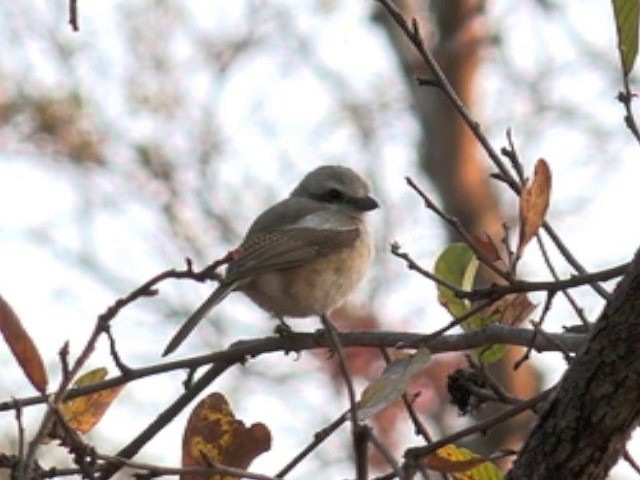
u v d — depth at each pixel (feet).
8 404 26.27
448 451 29.22
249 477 24.53
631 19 27.86
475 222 75.61
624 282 23.32
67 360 22.88
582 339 29.40
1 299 23.95
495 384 29.99
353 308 68.74
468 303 32.35
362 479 23.66
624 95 28.30
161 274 22.91
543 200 26.96
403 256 27.73
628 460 27.81
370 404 24.91
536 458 24.03
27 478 22.65
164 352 37.91
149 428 30.71
